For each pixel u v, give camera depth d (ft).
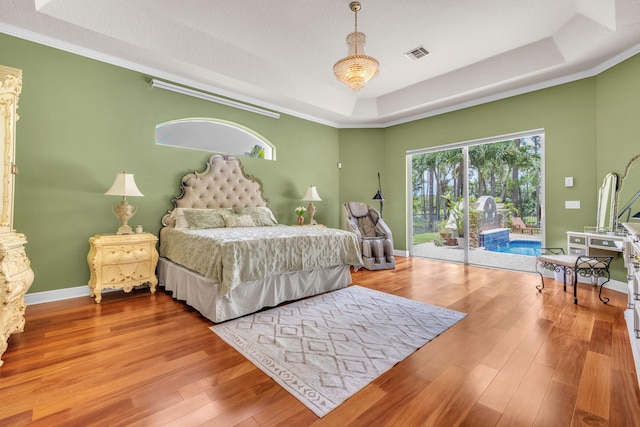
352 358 5.96
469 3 8.96
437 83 14.58
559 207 12.67
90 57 10.36
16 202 9.09
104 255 9.55
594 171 11.71
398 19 9.71
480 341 6.71
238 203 14.34
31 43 9.30
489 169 15.26
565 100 12.46
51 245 9.67
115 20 9.23
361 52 9.42
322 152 18.47
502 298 9.90
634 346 5.95
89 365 5.65
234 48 11.53
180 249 9.96
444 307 9.02
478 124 15.17
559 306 9.04
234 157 14.30
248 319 8.04
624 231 10.19
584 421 4.14
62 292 9.84
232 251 7.84
